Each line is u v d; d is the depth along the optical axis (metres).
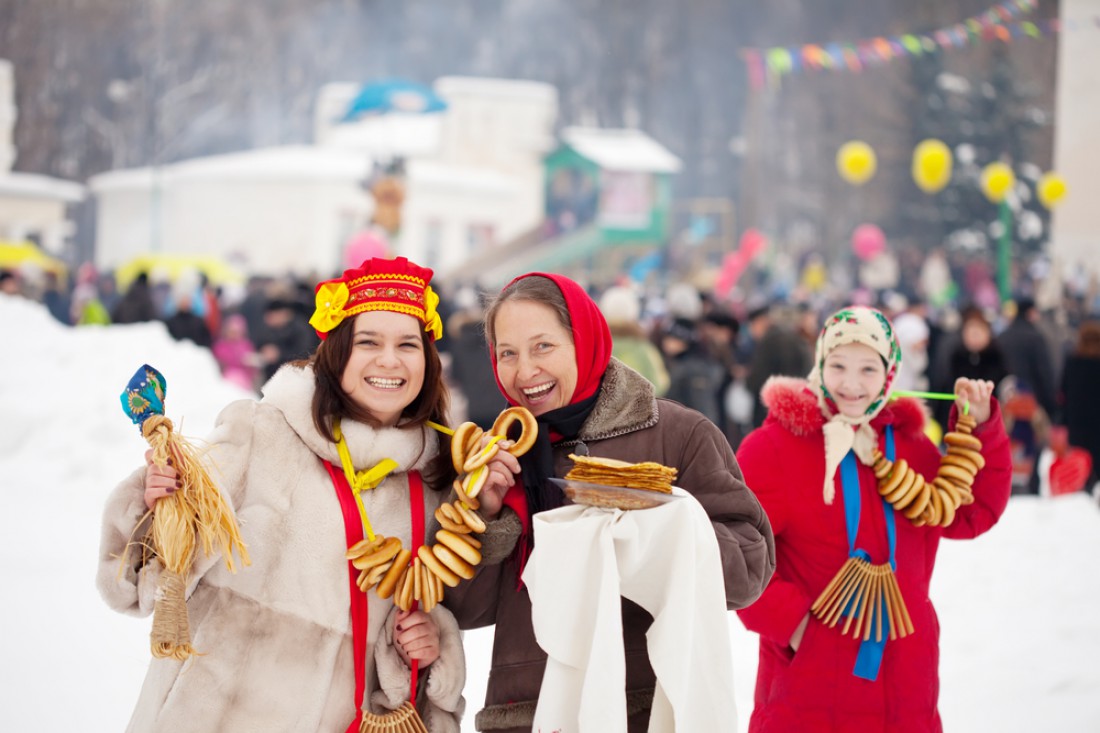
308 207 48.72
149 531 3.02
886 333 4.09
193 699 3.03
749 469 4.07
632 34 72.75
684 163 68.88
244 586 3.10
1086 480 11.76
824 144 64.06
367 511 3.20
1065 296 27.69
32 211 47.81
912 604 3.99
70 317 26.42
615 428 3.32
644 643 3.23
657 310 29.31
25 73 60.94
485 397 10.92
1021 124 50.69
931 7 65.50
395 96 45.59
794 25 69.81
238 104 66.31
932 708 3.98
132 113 62.81
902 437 4.21
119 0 62.75
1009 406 11.92
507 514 3.19
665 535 2.99
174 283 30.11
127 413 3.07
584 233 45.34
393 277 3.28
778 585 3.90
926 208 51.62
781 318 12.64
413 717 3.18
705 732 3.01
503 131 58.28
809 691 3.90
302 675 3.09
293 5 69.62
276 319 13.79
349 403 3.25
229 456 3.11
